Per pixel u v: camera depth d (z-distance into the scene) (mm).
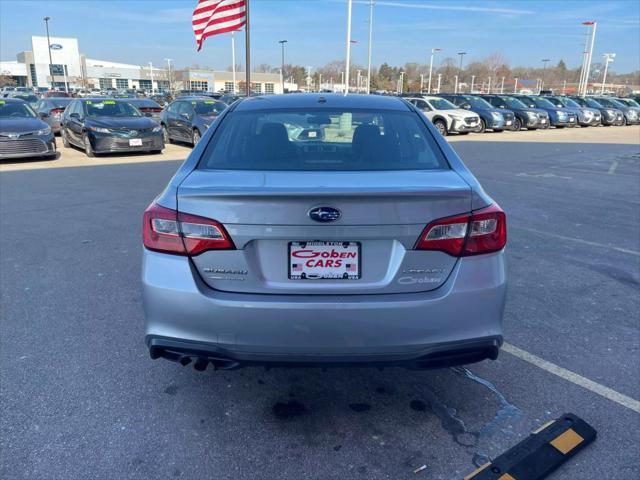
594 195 8977
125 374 3162
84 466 2396
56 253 5422
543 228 6660
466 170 2826
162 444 2557
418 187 2391
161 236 2414
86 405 2850
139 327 3764
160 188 9141
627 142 20016
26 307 4070
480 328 2430
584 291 4496
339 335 2328
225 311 2334
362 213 2293
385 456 2492
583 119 30000
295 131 3078
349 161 2852
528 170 11992
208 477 2350
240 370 3250
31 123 12656
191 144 16406
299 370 3264
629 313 4051
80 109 14633
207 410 2838
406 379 3160
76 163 12547
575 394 2979
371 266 2367
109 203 7859
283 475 2367
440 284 2398
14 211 7305
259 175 2619
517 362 3330
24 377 3102
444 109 22891
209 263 2373
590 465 2416
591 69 89188
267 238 2322
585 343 3568
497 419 2766
